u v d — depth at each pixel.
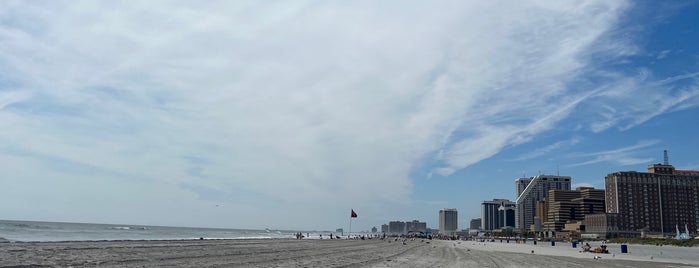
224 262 27.72
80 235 91.12
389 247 73.88
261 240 81.00
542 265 39.91
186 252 35.59
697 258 64.31
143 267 22.58
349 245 75.44
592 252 74.31
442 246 90.81
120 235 102.88
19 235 80.00
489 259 46.53
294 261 31.75
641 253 77.19
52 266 21.30
